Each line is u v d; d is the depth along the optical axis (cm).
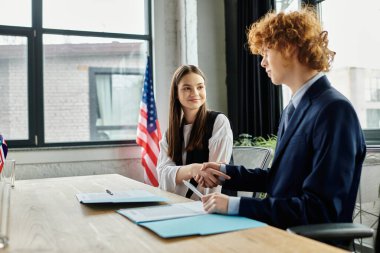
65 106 361
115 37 376
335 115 101
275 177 119
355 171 103
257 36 127
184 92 198
